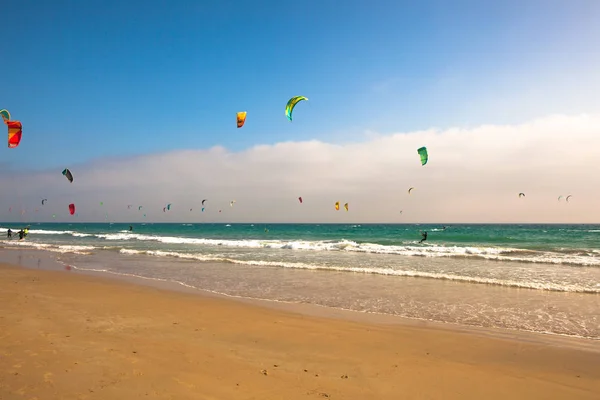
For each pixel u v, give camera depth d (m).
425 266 16.78
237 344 6.35
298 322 7.92
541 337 7.12
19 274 14.05
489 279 13.16
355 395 4.52
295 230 68.50
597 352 6.32
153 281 13.04
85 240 36.75
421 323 8.01
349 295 10.80
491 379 5.15
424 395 4.60
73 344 5.91
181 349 5.93
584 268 16.22
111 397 4.14
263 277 13.97
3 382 4.39
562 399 4.59
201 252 23.69
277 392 4.49
